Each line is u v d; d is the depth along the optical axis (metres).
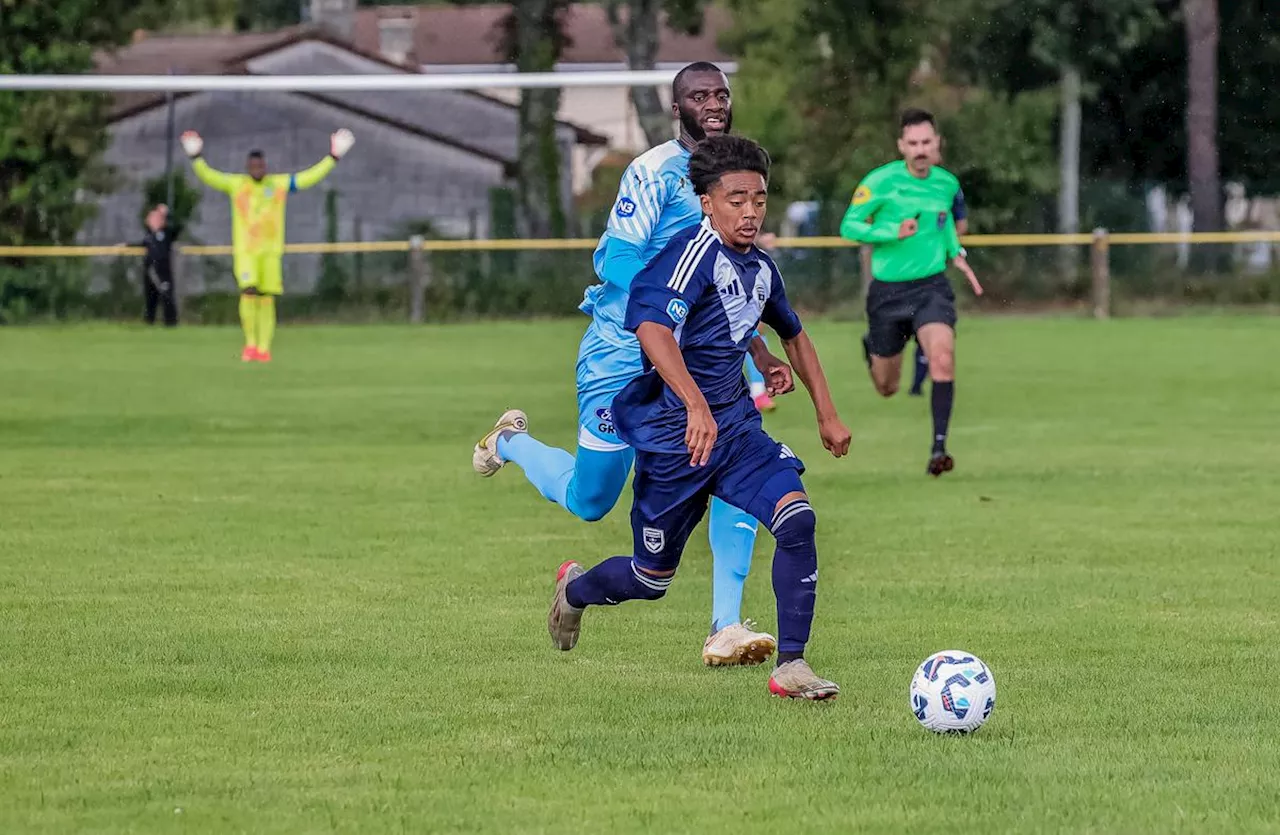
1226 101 105.00
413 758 13.20
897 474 31.75
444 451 35.41
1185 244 87.25
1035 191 98.56
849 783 12.49
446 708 14.81
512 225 90.31
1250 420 40.97
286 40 110.50
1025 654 17.09
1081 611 19.33
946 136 97.50
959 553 23.34
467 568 22.20
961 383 50.69
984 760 13.14
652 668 16.47
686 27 99.94
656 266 14.84
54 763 13.06
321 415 42.44
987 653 17.16
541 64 94.31
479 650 17.28
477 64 148.62
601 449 17.12
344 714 14.59
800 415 42.56
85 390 48.84
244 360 59.75
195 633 18.05
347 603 19.80
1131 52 103.31
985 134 97.19
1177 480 30.72
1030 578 21.44
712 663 16.34
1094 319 82.25
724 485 15.07
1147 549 23.64
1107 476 31.28
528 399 46.56
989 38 100.50
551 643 17.62
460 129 114.56
